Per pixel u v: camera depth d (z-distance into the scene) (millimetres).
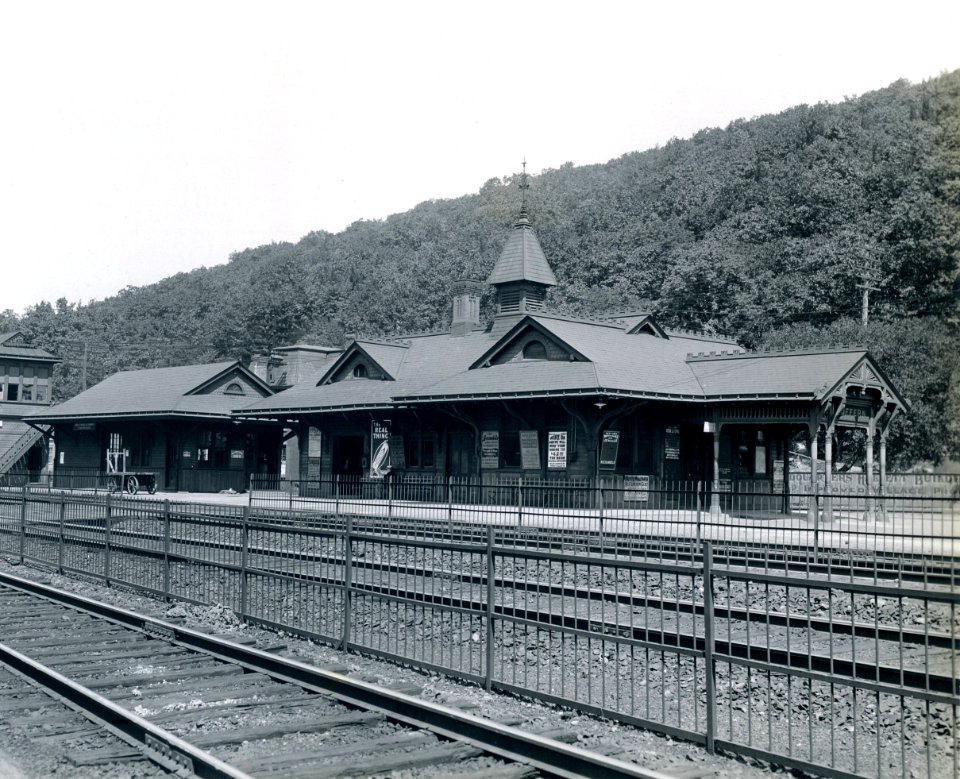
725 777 7340
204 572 15602
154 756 7570
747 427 32156
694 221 103812
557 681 10938
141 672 10797
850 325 55062
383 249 166750
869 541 21500
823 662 11016
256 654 10984
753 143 117062
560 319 33031
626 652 12047
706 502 30953
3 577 18234
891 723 9258
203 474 45094
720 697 10242
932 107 87875
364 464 37156
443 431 34438
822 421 27172
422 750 7746
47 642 12516
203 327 138125
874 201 79875
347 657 11750
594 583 17141
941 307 63344
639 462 30906
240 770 7133
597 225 120062
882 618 14422
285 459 49594
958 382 50375
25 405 63000
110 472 45406
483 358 33594
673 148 143250
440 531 19531
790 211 86000
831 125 97188
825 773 7168
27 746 7984
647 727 8570
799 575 17859
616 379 28609
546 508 27859
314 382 41250
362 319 128125
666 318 78375
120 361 131625
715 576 8047
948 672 10367
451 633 10625
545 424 30484
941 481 34719
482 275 128250
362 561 13414
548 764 7363
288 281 138750
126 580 17812
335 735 8328
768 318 69938
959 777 7500
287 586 13492
